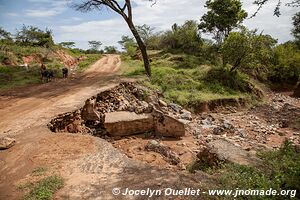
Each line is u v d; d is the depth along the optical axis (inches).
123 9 1040.8
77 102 623.2
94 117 623.5
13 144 378.3
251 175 269.3
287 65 1676.9
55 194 255.4
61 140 390.3
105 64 1670.8
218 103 930.7
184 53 1660.9
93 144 374.3
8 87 878.4
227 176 267.9
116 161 322.3
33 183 275.7
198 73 1177.4
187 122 712.4
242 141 579.2
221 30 1742.1
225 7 1694.1
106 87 791.1
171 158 454.3
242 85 1179.9
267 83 1672.0
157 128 588.1
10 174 298.4
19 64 1540.4
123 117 594.2
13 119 504.4
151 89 877.2
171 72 1110.4
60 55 2037.4
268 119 851.4
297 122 778.2
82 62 1907.0
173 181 270.5
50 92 774.5
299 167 262.2
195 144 546.9
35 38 2169.0
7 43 1903.3
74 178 283.6
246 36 1173.7
